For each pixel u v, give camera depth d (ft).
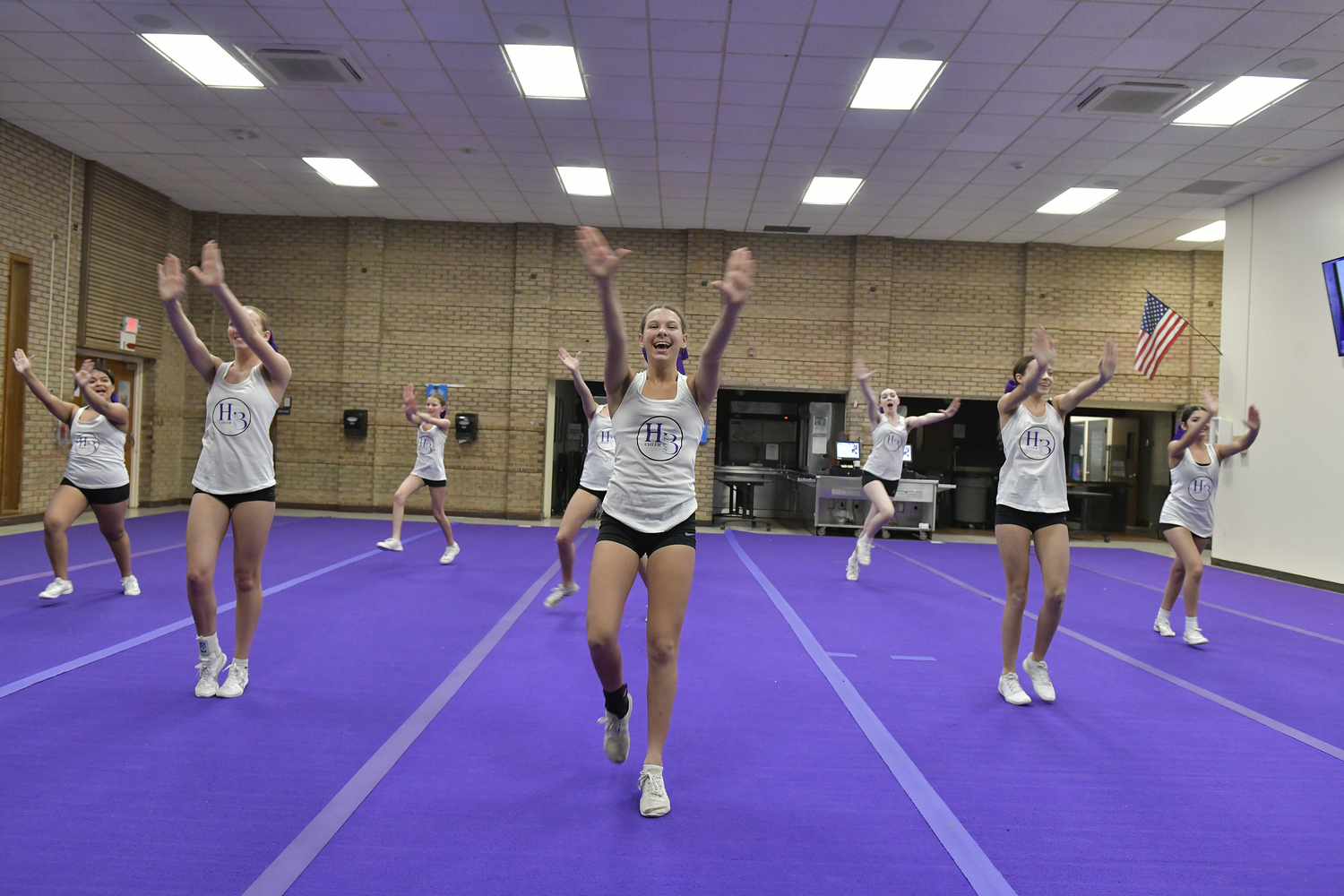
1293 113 25.34
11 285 30.42
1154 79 23.54
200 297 41.29
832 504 39.29
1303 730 11.69
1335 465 28.07
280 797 8.36
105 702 11.04
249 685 12.00
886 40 22.11
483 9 21.26
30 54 24.67
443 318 41.57
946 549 34.14
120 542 17.89
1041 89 24.50
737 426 47.09
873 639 16.43
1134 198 33.88
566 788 8.84
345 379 41.32
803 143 29.53
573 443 45.91
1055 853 7.73
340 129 29.89
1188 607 17.20
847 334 41.50
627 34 22.27
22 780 8.53
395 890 6.66
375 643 14.67
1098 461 49.44
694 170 32.81
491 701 11.69
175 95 27.35
